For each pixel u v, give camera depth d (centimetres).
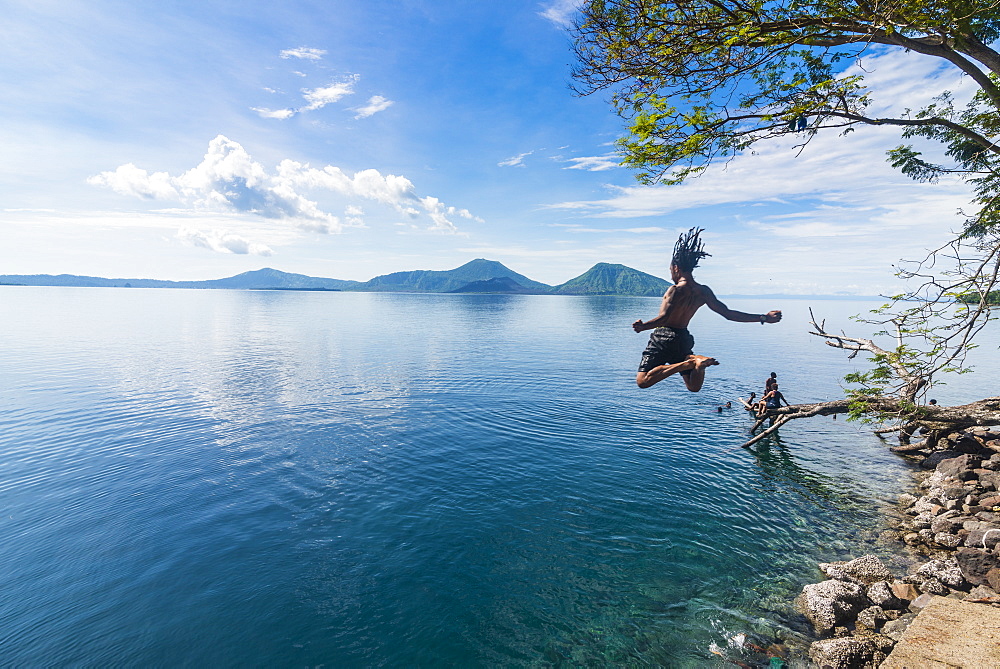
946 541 1420
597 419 3039
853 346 1698
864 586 1196
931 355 924
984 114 1076
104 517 1686
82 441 2539
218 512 1725
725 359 5959
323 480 2025
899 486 1962
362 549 1490
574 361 5622
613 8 805
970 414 1675
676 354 589
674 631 1121
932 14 701
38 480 2009
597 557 1445
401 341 7869
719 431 2780
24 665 1034
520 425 2897
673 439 2620
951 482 1814
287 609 1209
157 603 1230
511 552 1473
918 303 959
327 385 4106
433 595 1268
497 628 1147
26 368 4744
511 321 13450
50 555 1445
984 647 822
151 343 7144
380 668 1027
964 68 812
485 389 3972
